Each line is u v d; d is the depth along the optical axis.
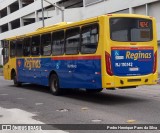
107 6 34.56
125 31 12.59
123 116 10.10
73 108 11.88
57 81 15.41
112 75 12.26
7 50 21.45
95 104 12.65
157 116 10.01
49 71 16.09
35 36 17.58
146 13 29.45
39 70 17.22
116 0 33.09
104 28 12.18
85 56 13.16
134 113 10.55
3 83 23.81
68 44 14.38
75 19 41.00
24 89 18.97
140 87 18.48
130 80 12.61
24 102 13.76
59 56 15.13
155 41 13.35
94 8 37.06
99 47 12.35
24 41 18.97
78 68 13.64
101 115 10.35
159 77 24.58
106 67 12.18
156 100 13.30
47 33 16.28
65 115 10.57
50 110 11.61
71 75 14.18
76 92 16.66
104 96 14.90
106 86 12.19
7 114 10.94
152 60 13.23
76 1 47.59
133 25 12.80
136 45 12.79
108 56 12.19
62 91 15.51
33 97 15.28
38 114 10.89
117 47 12.36
